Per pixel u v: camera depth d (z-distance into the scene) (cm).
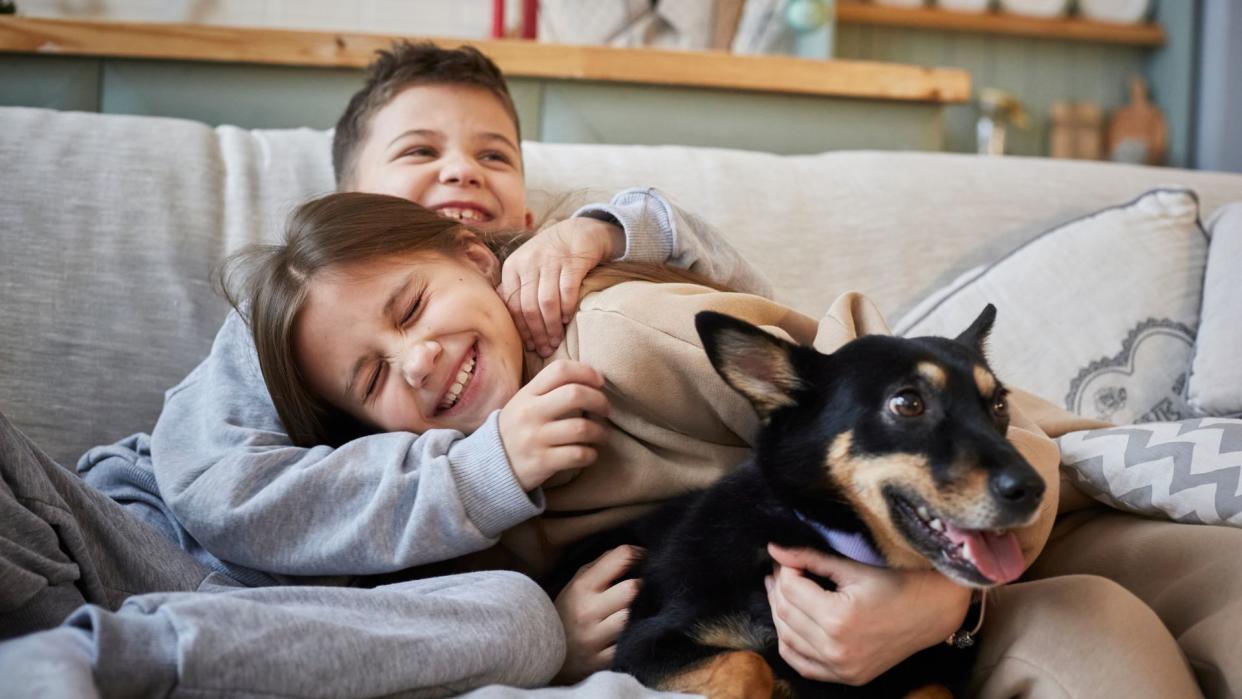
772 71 243
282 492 126
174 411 151
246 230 182
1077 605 109
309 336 136
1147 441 137
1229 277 182
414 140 176
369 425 144
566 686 115
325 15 388
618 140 244
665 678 109
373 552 124
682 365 131
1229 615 113
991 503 96
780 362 115
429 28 396
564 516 139
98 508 121
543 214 193
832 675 108
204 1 375
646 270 150
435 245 143
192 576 126
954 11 445
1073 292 188
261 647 90
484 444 124
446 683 102
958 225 209
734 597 116
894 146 255
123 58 226
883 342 112
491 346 138
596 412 128
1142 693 101
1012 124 462
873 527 109
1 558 101
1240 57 424
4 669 79
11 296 167
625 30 311
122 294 172
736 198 203
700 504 123
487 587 114
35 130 182
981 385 108
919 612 108
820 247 203
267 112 232
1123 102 464
